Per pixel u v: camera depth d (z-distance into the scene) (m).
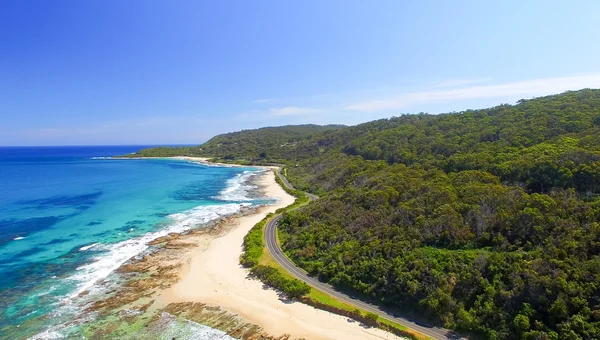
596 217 40.16
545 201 45.41
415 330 35.91
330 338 36.03
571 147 61.88
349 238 54.47
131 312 41.03
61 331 37.16
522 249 40.66
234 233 71.50
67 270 52.66
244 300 43.78
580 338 29.31
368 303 41.34
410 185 66.56
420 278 40.84
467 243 44.72
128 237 69.00
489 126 101.19
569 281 33.72
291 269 51.25
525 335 31.61
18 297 44.16
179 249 62.00
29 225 76.62
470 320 34.94
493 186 55.62
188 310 41.53
